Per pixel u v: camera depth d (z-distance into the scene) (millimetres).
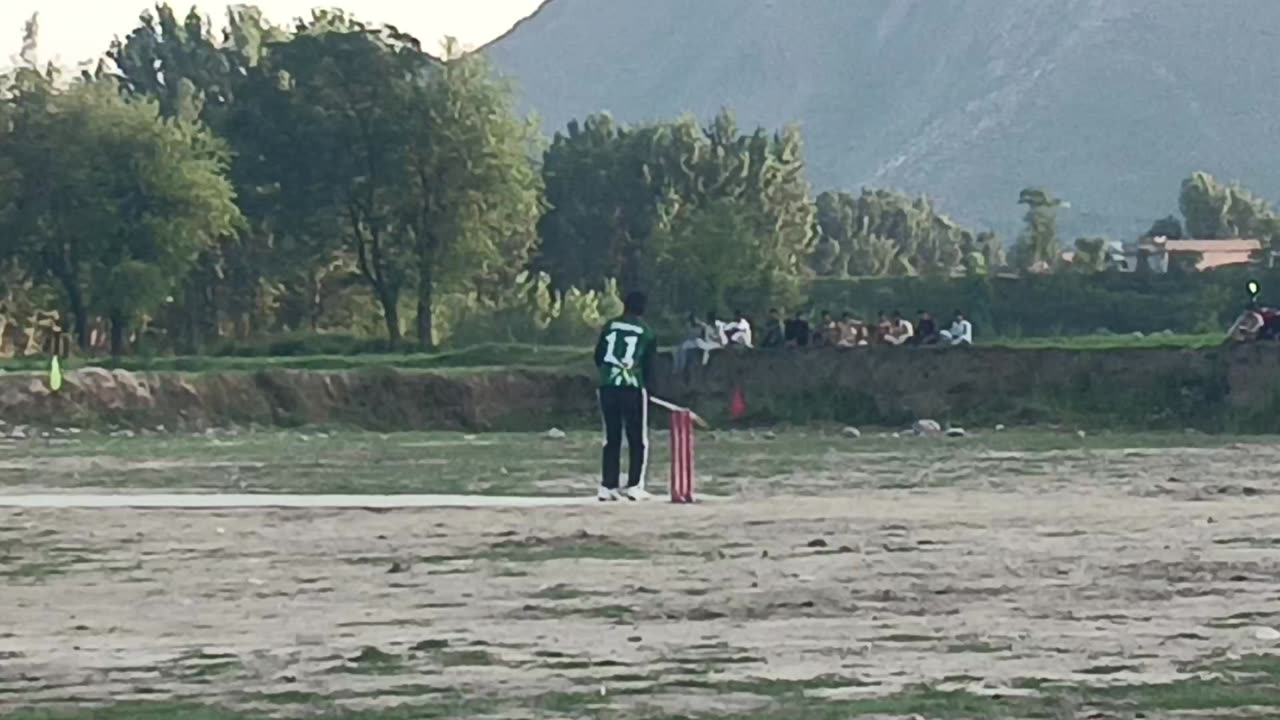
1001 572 19500
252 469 38688
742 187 138125
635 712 12391
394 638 15547
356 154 95375
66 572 20031
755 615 16703
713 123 141625
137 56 136000
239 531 24109
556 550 21875
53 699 13008
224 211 90750
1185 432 55625
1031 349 59375
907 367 59500
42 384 59344
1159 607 17000
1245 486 32375
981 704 12555
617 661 14344
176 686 13430
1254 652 14562
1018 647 14867
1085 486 32625
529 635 15633
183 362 69938
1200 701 12594
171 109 124562
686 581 18953
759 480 34656
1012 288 102250
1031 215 152625
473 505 27625
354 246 98562
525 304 95812
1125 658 14320
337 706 12680
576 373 62219
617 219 138125
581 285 138250
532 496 29828
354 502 28000
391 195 94438
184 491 31734
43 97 90125
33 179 89688
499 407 61406
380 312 104375
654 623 16281
